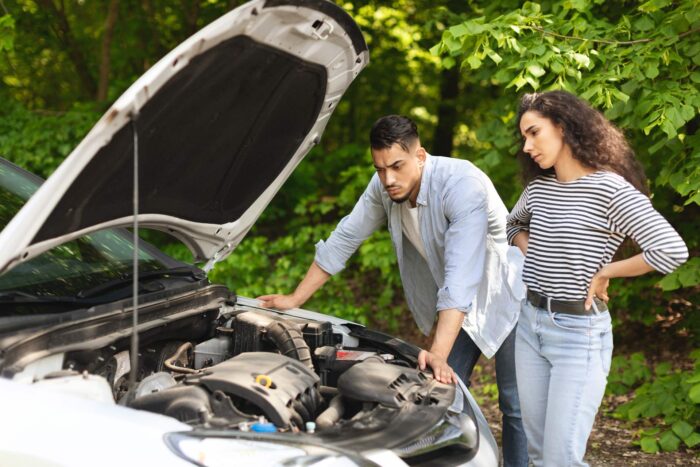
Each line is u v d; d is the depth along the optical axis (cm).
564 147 285
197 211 322
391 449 233
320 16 267
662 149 472
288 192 817
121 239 345
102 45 897
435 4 766
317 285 373
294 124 319
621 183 277
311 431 249
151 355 302
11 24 623
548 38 455
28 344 231
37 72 931
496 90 912
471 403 305
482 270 330
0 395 211
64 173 223
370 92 934
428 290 376
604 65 454
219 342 329
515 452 380
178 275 330
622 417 515
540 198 293
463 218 328
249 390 245
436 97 962
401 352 326
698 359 462
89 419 209
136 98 222
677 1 454
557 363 291
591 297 282
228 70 258
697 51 430
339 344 344
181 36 916
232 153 305
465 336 372
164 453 201
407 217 352
